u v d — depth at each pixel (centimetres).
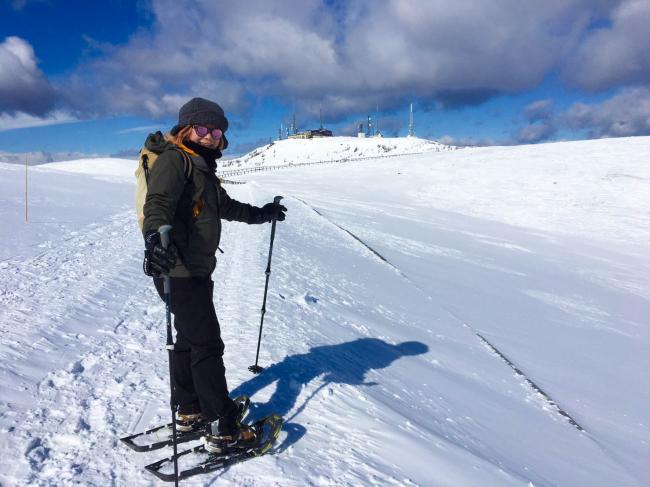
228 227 1341
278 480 226
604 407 588
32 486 210
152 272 209
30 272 637
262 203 2130
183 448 248
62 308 485
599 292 1384
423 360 529
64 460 231
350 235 1516
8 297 507
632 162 3612
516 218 2703
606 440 481
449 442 318
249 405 297
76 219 1257
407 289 939
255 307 534
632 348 900
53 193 1848
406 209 2767
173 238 231
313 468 240
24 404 279
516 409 478
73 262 733
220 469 232
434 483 254
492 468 300
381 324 636
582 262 1812
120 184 2606
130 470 228
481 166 4134
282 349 404
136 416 280
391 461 262
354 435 282
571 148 4441
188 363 257
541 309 1081
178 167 225
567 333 919
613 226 2512
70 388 309
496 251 1809
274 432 259
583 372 707
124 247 905
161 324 474
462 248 1755
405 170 4431
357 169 4891
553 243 2162
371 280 924
